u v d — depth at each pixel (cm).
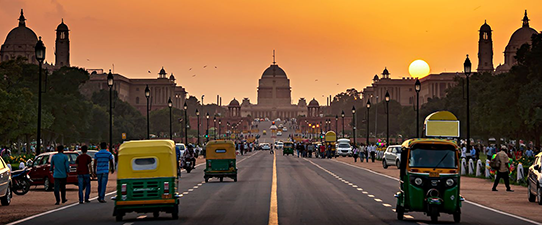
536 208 2548
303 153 10281
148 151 2127
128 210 2106
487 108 9369
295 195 3058
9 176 2823
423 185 2014
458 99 12325
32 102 9669
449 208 2003
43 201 2945
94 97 19312
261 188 3528
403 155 2094
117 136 16000
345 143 10338
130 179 2108
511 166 4147
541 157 2803
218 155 4094
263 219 2109
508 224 2030
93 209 2534
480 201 2845
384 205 2578
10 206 2712
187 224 2005
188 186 3722
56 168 2786
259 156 10650
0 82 8888
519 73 8625
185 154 5412
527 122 7919
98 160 2812
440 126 3659
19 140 10169
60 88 12169
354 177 4612
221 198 2916
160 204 2108
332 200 2797
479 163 4744
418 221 2069
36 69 10812
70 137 12356
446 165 2022
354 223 2006
